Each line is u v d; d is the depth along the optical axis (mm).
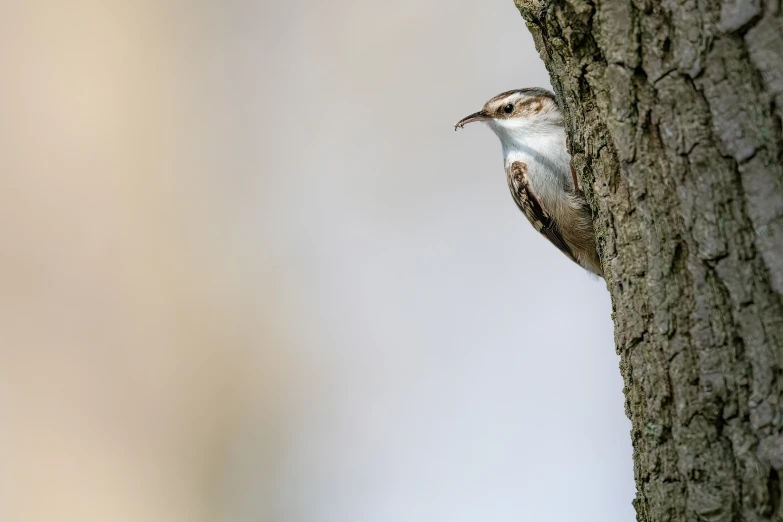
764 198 4395
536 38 6043
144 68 17219
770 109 4391
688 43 4621
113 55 16891
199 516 15109
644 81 4871
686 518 4688
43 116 16172
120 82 16906
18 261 15312
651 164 4883
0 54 16156
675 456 4766
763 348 4391
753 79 4438
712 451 4586
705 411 4609
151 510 14859
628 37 4910
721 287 4551
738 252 4477
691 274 4684
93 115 16531
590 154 5422
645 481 4996
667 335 4797
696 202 4629
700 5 4586
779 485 4344
